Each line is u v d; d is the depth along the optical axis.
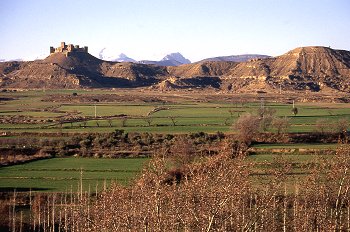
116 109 186.00
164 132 119.25
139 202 39.56
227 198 36.81
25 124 138.00
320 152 82.81
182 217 38.44
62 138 111.19
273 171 46.38
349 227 46.50
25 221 57.31
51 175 77.38
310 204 47.94
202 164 45.31
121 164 85.12
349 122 131.75
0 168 83.62
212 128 126.31
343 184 49.78
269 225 44.22
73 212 50.97
